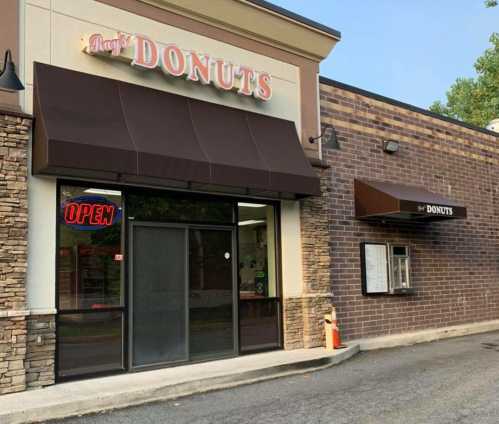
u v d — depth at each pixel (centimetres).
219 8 998
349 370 945
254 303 1035
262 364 917
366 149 1321
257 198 1062
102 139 791
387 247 1324
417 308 1386
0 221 730
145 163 820
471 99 3725
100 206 851
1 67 759
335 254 1218
